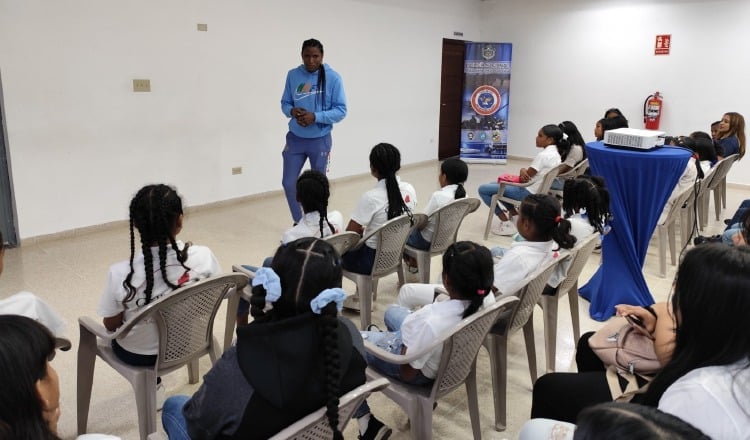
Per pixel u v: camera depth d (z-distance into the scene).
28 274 3.65
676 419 0.77
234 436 1.14
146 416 1.86
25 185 4.20
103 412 2.18
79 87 4.38
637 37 7.73
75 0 4.23
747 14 6.84
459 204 3.17
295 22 5.99
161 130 4.99
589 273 3.90
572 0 8.18
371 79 7.21
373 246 2.78
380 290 3.48
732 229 2.85
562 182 5.05
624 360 1.55
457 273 1.67
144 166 4.93
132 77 4.69
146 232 1.73
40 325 0.92
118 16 4.50
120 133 4.70
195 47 5.11
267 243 4.43
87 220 4.62
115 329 1.85
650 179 2.86
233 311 2.29
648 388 1.18
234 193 5.75
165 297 1.69
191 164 5.30
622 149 2.98
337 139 6.92
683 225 4.39
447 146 9.19
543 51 8.62
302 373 1.13
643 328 1.55
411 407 1.76
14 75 4.01
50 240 4.39
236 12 5.38
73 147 4.42
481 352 2.72
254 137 5.82
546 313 2.51
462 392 2.38
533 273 2.07
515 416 2.22
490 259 1.69
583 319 3.15
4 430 0.83
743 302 1.01
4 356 0.84
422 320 1.72
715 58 7.18
